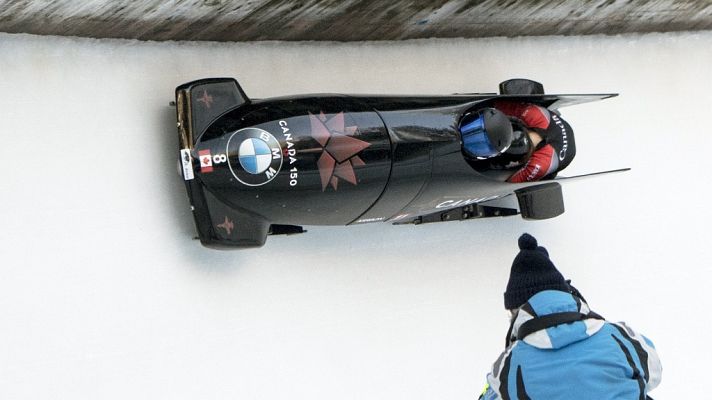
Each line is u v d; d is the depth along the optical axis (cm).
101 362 1099
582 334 691
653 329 1662
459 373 1425
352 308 1335
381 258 1380
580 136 1662
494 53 1599
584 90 1691
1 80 1072
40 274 1069
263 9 1214
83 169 1114
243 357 1218
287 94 1335
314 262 1309
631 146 1712
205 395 1178
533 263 734
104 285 1112
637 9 1645
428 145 1189
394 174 1168
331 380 1298
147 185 1159
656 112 1762
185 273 1180
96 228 1113
